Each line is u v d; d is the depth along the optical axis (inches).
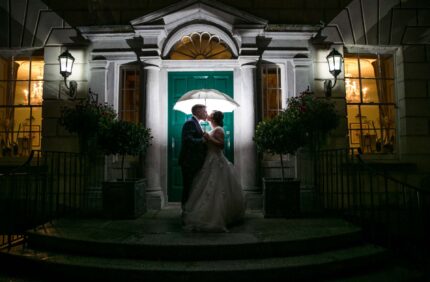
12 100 261.9
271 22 256.8
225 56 260.8
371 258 158.1
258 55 246.8
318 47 254.8
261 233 169.8
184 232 172.6
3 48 256.2
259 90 253.4
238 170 251.0
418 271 157.2
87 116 218.5
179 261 146.9
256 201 238.8
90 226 187.0
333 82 251.4
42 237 168.6
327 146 245.6
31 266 152.3
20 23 257.4
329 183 243.3
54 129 248.1
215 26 253.0
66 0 258.4
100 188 240.1
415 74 259.3
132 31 250.5
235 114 255.9
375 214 236.7
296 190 211.0
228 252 148.9
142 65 251.0
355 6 259.4
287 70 255.0
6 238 223.1
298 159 244.4
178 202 254.8
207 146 191.3
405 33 261.1
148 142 228.7
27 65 265.9
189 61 254.5
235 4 258.1
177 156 257.9
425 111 256.8
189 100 205.9
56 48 254.8
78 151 244.8
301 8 258.8
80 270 141.3
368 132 260.7
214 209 174.7
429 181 247.6
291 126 206.5
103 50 253.0
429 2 262.5
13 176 181.2
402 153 257.0
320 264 143.6
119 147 206.8
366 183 244.7
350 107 261.4
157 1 257.0
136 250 150.0
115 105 252.4
